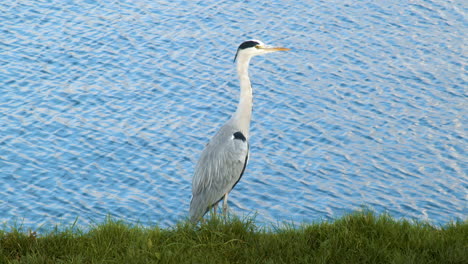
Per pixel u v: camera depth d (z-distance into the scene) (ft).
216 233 31.53
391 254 30.09
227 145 37.35
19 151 72.13
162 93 85.92
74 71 89.20
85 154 72.79
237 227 32.22
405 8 112.16
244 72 38.93
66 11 105.19
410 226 33.04
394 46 100.27
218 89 87.51
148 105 83.35
